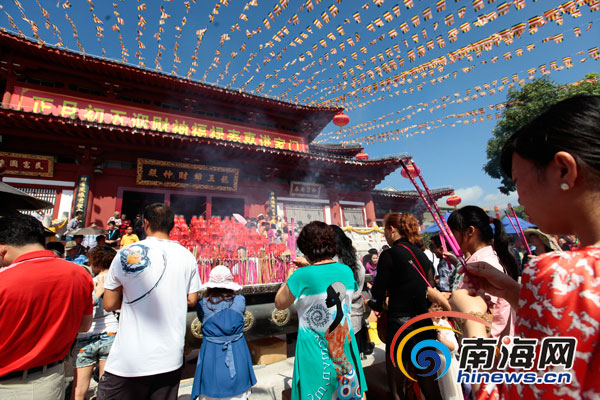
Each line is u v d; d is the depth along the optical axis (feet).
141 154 41.83
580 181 2.47
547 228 2.81
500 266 6.55
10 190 12.90
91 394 13.97
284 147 57.47
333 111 58.49
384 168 56.29
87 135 36.68
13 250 7.20
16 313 6.41
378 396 9.82
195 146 41.57
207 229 17.69
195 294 9.41
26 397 6.44
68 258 25.38
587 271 2.23
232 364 10.21
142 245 8.53
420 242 11.09
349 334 7.88
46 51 37.91
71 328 7.34
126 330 7.89
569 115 2.57
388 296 10.05
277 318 16.20
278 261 18.15
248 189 48.93
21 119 32.04
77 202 36.42
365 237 46.24
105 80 43.83
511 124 66.59
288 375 14.64
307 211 53.31
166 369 7.89
